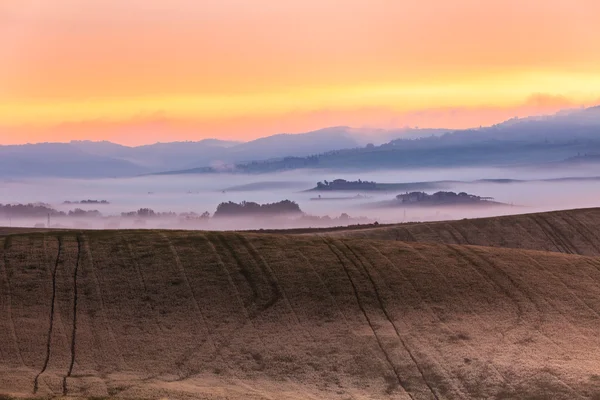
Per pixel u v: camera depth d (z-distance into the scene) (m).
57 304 67.38
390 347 59.62
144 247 81.19
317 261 77.62
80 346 59.84
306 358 58.22
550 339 60.78
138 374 54.91
